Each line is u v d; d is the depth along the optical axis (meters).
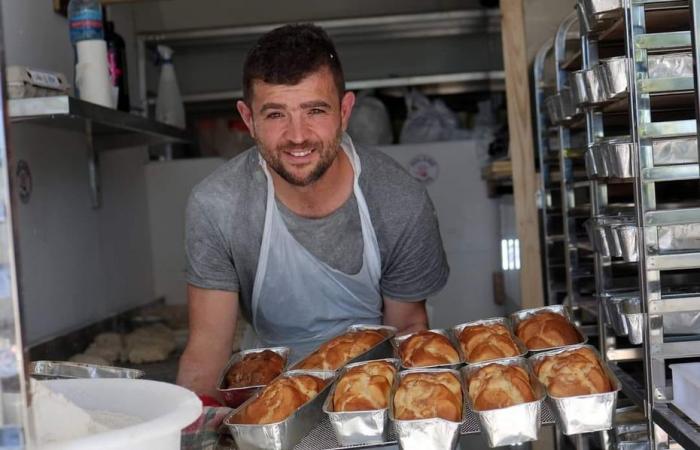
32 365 1.29
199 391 1.67
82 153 2.87
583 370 1.21
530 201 2.47
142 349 2.59
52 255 2.59
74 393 1.09
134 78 3.40
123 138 2.90
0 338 0.75
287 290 1.74
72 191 2.77
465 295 3.31
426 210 1.75
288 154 1.45
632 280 1.81
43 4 2.60
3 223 0.75
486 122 3.48
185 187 3.48
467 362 1.38
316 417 1.25
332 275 1.73
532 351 1.38
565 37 2.08
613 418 1.14
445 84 3.67
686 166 1.31
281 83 1.40
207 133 3.72
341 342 1.48
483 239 3.29
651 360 1.32
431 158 3.30
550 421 1.23
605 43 1.72
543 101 2.41
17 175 2.35
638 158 1.31
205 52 3.72
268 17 3.70
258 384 1.40
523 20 2.45
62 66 2.72
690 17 1.22
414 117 3.44
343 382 1.25
